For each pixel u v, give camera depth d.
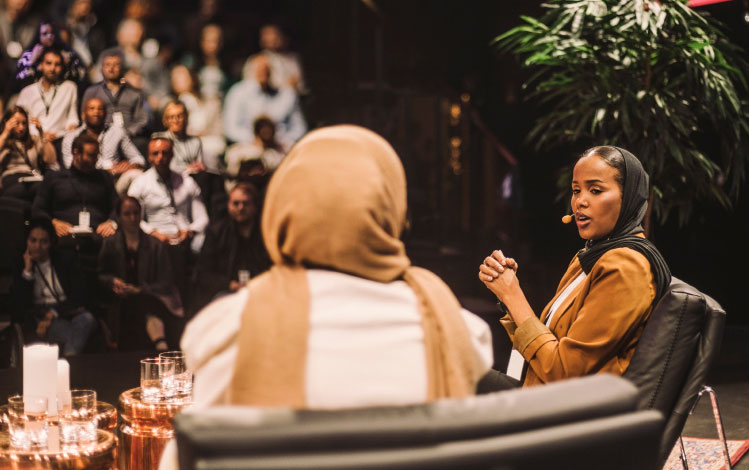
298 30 9.63
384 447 1.04
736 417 4.12
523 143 8.47
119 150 6.53
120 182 6.33
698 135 5.80
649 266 2.21
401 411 1.08
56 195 5.84
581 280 2.35
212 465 0.99
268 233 1.33
